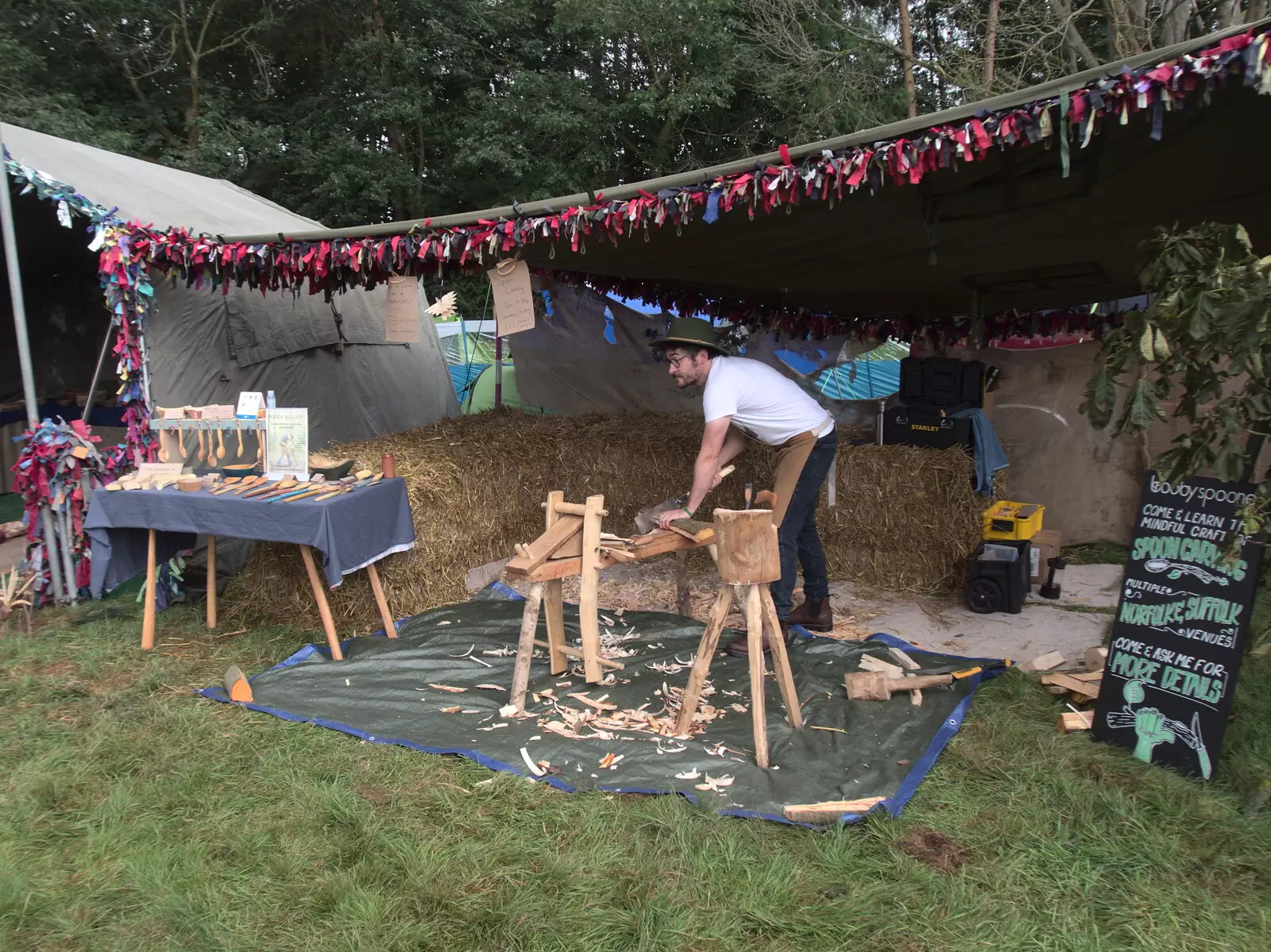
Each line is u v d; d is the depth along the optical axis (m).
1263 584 2.93
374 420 7.31
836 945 2.04
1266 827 2.47
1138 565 2.96
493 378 9.57
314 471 4.24
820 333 6.95
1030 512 4.94
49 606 4.53
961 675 3.55
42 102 13.05
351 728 3.12
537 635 4.20
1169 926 2.09
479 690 3.52
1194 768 2.78
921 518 5.14
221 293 5.54
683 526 3.30
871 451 5.26
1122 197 3.45
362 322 7.07
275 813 2.58
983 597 4.75
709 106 15.28
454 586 4.89
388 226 4.01
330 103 15.98
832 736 3.08
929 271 4.93
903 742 3.02
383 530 4.11
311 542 3.62
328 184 14.59
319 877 2.28
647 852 2.38
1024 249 4.32
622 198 3.35
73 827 2.51
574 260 4.92
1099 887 2.24
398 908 2.16
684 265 5.02
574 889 2.22
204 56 15.38
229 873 2.29
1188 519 2.85
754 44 15.71
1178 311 2.42
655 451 5.66
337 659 3.83
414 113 14.92
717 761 2.88
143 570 4.16
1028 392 6.46
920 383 5.50
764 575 2.86
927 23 16.53
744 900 2.17
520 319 4.08
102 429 6.61
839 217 3.74
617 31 14.62
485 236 3.73
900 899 2.18
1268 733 2.99
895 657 3.81
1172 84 2.28
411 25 15.95
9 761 2.89
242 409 4.25
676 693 3.46
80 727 3.16
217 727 3.15
